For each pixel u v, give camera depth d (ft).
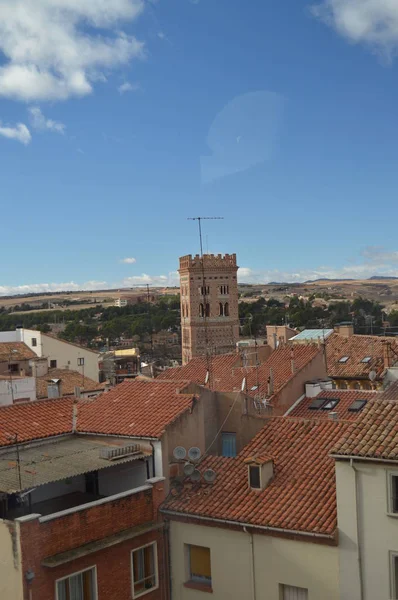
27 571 86.38
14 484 93.61
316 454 105.50
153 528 100.17
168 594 102.37
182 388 122.52
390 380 172.24
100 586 94.22
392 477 85.81
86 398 130.41
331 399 176.24
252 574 94.94
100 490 114.62
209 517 97.81
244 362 206.90
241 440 125.80
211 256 543.39
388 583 85.56
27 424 116.47
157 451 108.27
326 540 88.69
